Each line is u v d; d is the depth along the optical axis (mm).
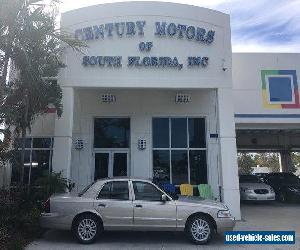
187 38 14742
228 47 14953
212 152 15852
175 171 15945
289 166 34781
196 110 16203
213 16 15086
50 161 16000
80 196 9789
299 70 18531
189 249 9086
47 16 12055
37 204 11250
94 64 14305
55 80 13641
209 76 14641
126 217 9523
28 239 9836
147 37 14617
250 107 18156
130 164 15953
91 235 9586
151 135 16094
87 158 15875
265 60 18547
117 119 16469
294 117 18172
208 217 9641
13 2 11258
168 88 14570
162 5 14844
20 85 12102
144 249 9055
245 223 13125
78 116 16125
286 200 20891
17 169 15883
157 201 9641
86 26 14672
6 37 11344
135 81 14297
